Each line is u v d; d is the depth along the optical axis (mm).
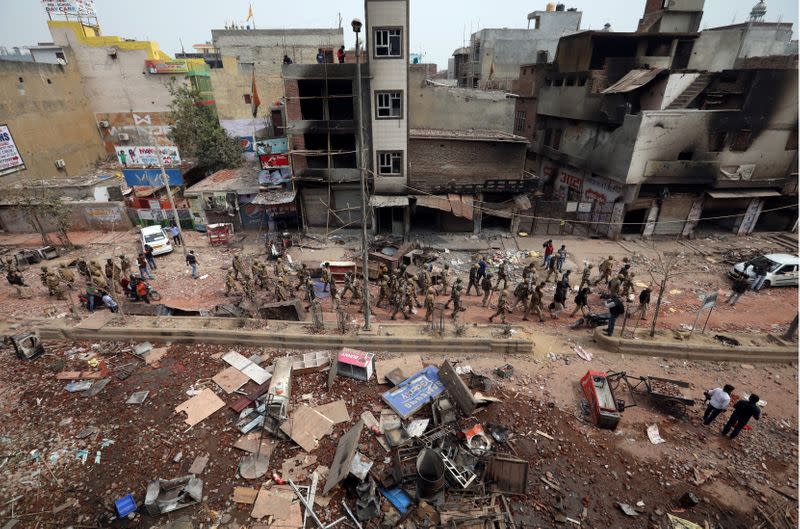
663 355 15281
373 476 10242
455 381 12562
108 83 42250
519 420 12148
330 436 11445
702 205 26672
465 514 9125
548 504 9719
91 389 13273
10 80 32875
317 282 20969
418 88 29438
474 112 30219
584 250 25500
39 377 13875
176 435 11594
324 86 25094
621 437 11664
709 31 28641
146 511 9578
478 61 51719
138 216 28703
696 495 10016
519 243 26625
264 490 9961
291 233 27656
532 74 37438
